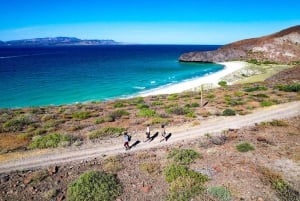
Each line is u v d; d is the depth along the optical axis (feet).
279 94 166.61
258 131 92.79
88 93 235.20
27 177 62.64
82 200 51.11
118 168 65.10
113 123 110.63
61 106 165.68
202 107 136.98
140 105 145.79
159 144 84.84
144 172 62.75
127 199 51.90
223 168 61.82
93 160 72.84
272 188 52.11
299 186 54.24
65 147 83.35
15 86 263.90
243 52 516.32
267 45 513.45
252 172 58.85
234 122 106.63
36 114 136.56
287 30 622.54
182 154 69.62
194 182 55.31
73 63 507.71
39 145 83.71
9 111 146.20
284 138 83.82
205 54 520.83
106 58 647.56
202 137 89.45
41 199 53.16
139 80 299.58
